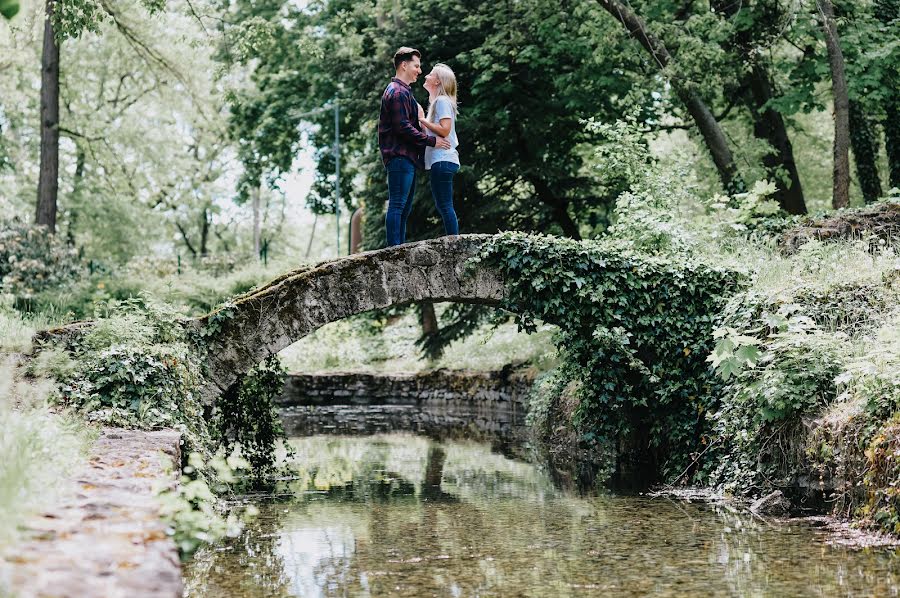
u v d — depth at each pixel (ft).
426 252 33.76
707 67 55.42
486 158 65.16
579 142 67.62
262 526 25.18
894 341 24.70
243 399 36.73
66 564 10.64
